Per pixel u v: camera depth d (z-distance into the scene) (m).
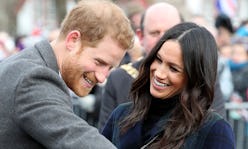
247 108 9.50
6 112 4.02
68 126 3.93
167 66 4.71
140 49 7.96
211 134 4.63
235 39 12.52
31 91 3.97
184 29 4.71
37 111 3.94
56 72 4.24
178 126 4.66
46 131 3.92
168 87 4.75
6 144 4.03
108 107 6.75
